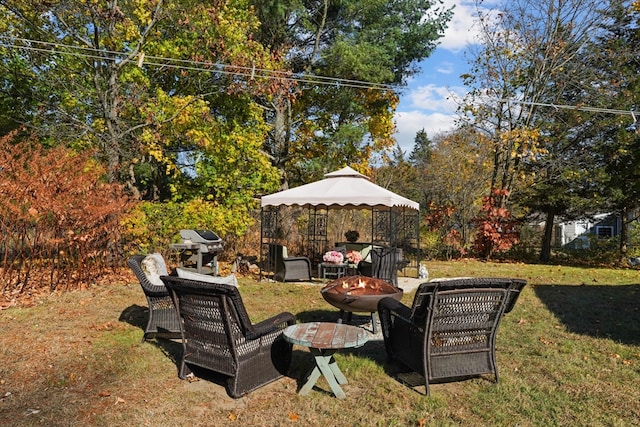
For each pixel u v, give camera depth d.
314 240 14.04
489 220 14.58
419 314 3.71
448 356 3.76
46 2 9.46
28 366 4.17
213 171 12.40
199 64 11.86
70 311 6.25
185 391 3.71
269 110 14.84
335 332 3.85
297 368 4.30
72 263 8.33
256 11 13.01
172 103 11.45
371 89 14.78
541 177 14.62
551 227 15.23
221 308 3.49
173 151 14.31
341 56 12.68
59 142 10.90
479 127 14.75
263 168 12.74
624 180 13.47
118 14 9.84
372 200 8.49
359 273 9.47
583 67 13.67
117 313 6.21
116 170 10.17
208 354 3.77
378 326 5.88
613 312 6.76
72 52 11.15
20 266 8.01
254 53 11.73
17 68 11.98
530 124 14.29
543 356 4.66
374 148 16.23
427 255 15.62
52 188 7.68
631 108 12.85
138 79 11.64
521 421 3.21
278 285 9.05
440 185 18.16
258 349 3.78
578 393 3.70
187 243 9.59
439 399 3.57
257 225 14.05
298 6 12.87
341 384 3.88
